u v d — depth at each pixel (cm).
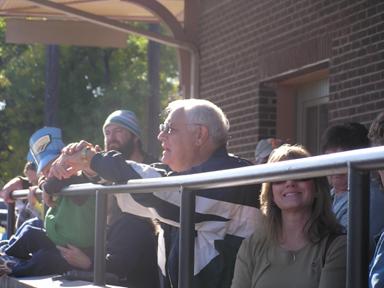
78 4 1123
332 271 337
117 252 481
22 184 654
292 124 965
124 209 432
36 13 1165
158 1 1119
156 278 492
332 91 823
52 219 510
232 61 1020
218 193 397
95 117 2794
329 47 827
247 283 363
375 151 243
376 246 312
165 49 3388
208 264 397
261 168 294
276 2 921
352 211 250
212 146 428
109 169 413
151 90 2494
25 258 550
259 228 363
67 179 489
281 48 914
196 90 1094
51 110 2452
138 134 612
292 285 345
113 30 1158
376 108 758
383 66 749
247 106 984
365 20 774
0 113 2742
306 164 270
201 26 1094
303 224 351
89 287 449
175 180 352
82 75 2848
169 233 431
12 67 2739
